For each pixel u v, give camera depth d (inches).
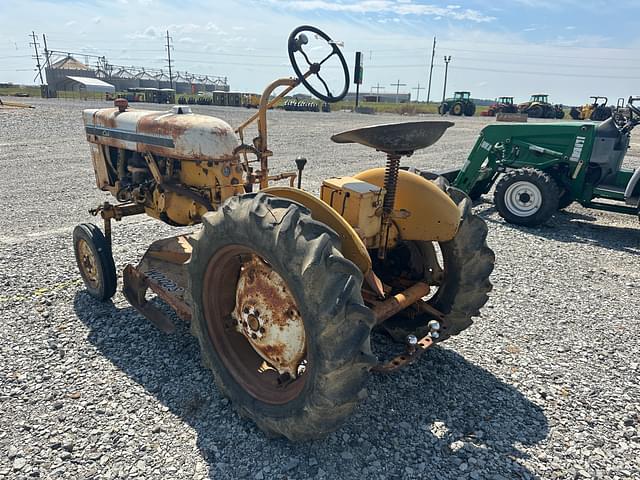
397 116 1440.7
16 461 90.4
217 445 96.5
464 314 120.7
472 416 108.5
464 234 117.3
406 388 117.3
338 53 138.3
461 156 573.3
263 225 86.7
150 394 111.8
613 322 158.4
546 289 185.3
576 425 107.2
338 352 78.9
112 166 178.4
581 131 273.9
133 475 88.2
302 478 89.0
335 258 79.9
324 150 565.3
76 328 140.9
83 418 102.7
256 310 99.3
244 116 1088.2
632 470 94.4
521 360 133.1
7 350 127.7
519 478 91.1
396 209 113.7
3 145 520.1
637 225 293.4
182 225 163.2
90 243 148.5
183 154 141.2
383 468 92.1
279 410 92.6
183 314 123.4
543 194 269.1
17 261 190.2
